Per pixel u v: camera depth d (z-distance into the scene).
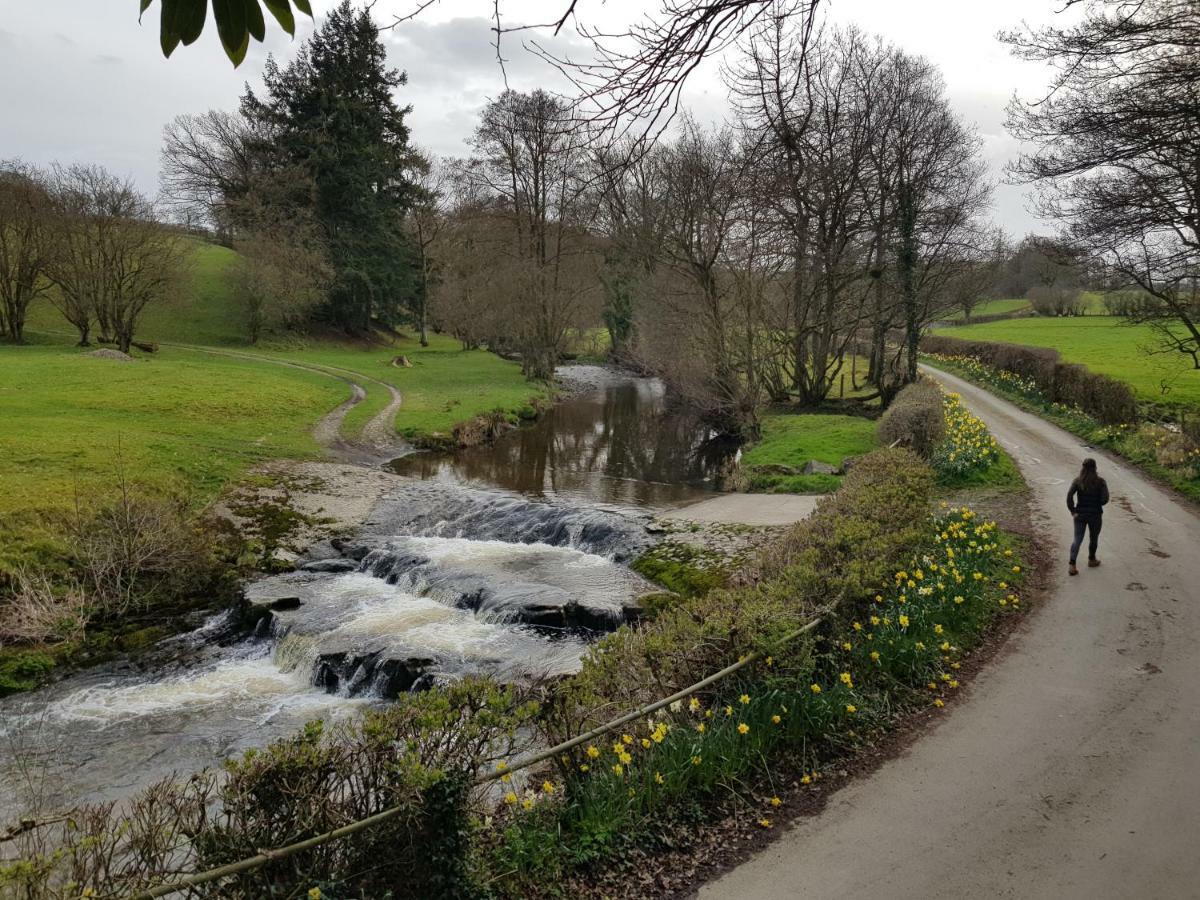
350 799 4.64
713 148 25.58
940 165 30.12
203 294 53.81
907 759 6.77
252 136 58.09
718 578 13.05
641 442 30.39
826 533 9.59
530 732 6.95
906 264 29.73
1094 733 7.18
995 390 36.22
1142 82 12.90
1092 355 36.03
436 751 4.83
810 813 6.00
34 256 39.62
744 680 6.81
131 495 15.00
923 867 5.37
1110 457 21.05
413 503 19.70
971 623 9.59
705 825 5.80
